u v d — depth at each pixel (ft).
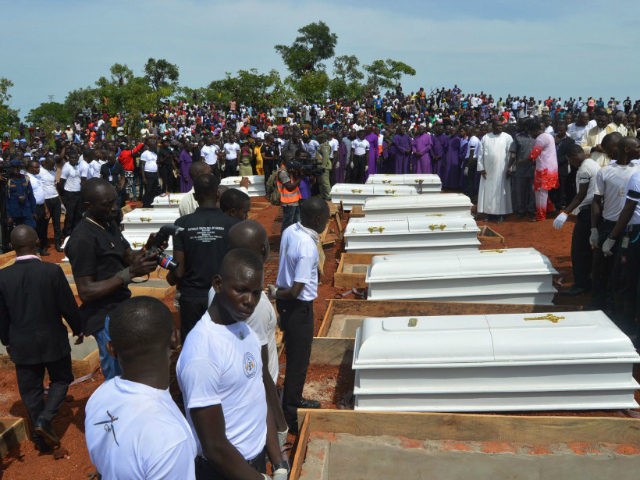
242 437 8.50
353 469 14.66
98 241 13.55
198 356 7.95
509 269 21.98
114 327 6.66
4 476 13.97
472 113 118.11
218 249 14.70
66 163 38.88
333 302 22.38
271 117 127.24
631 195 17.97
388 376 15.08
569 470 13.88
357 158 54.70
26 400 14.76
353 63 194.90
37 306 14.32
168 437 6.09
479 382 14.93
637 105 110.73
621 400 14.78
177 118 124.98
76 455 14.85
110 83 126.11
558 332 15.21
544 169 36.17
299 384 14.85
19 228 14.62
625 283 18.74
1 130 99.60
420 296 22.30
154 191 50.42
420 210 33.17
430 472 14.33
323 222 14.40
